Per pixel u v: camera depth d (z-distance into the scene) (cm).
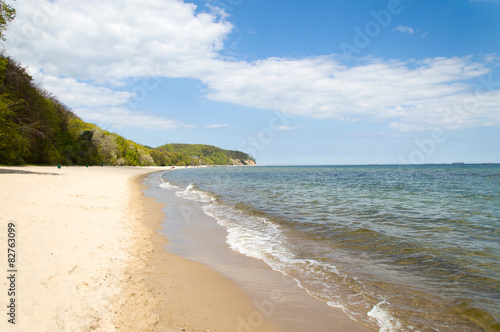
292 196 2238
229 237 979
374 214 1419
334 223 1188
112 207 1300
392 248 839
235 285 581
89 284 492
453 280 611
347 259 751
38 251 586
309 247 860
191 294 526
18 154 3206
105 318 401
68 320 374
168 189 2786
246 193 2472
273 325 436
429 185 3419
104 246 716
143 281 555
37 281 459
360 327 438
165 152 14712
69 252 619
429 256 765
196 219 1290
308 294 548
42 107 3912
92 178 2795
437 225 1165
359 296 540
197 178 5134
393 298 532
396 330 430
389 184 3603
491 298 529
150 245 824
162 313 444
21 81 3253
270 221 1244
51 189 1527
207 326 421
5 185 1402
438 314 475
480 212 1498
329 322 450
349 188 3005
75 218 934
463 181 4147
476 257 758
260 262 728
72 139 5750
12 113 2592
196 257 757
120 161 8262
